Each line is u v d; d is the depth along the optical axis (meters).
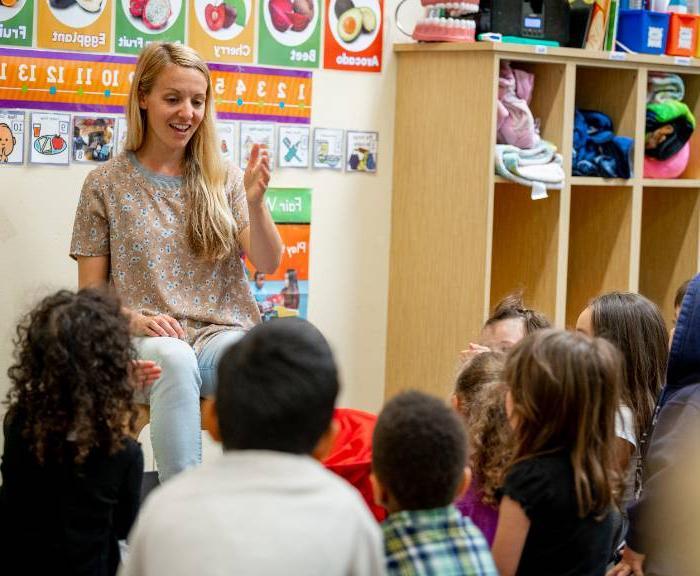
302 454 1.54
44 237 3.13
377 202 3.78
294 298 3.62
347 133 3.67
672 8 3.97
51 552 1.92
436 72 3.65
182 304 2.84
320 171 3.63
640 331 2.64
